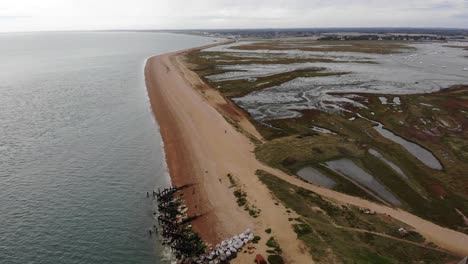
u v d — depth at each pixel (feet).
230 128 213.46
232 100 286.25
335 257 100.63
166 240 113.80
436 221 126.62
